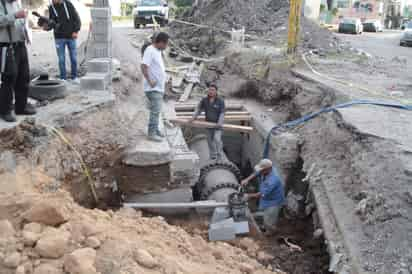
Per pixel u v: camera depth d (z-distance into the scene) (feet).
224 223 21.70
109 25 28.17
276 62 39.09
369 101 26.73
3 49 18.28
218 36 56.85
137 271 11.73
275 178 23.27
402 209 15.87
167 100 38.11
